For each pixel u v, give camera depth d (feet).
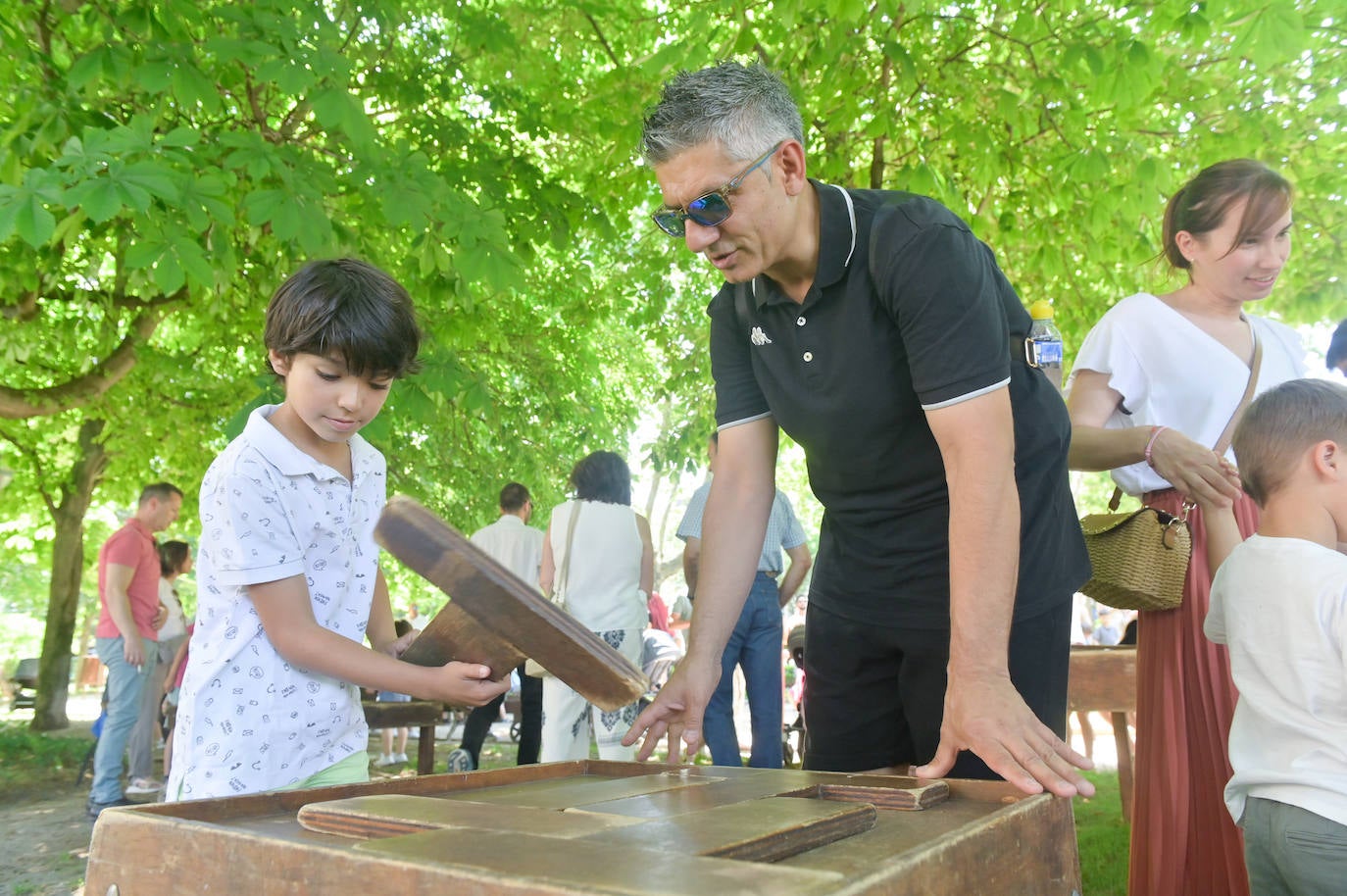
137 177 12.40
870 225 6.50
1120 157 20.03
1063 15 18.20
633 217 30.42
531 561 20.94
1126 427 8.34
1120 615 44.32
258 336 27.50
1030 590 6.73
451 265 16.80
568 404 37.04
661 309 29.40
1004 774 4.80
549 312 37.19
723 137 6.16
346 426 6.64
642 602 17.80
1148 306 8.77
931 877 3.26
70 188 12.22
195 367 30.58
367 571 7.23
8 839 19.43
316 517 6.74
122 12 14.90
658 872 2.78
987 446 5.86
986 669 5.34
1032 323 7.14
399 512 3.91
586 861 2.93
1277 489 7.17
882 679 7.56
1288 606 6.69
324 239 13.79
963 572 5.63
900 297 6.15
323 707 6.72
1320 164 22.07
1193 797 8.07
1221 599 7.38
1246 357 8.69
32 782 26.61
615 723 17.24
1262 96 21.06
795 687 27.12
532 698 20.67
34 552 53.26
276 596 6.40
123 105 17.13
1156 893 8.13
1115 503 9.13
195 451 36.37
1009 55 20.12
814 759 7.93
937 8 18.62
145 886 3.68
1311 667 6.53
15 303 23.20
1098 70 17.30
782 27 18.44
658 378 48.67
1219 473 7.81
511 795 4.66
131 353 27.48
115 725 21.30
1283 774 6.47
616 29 22.22
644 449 33.71
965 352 5.95
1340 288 23.04
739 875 2.76
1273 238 8.34
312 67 13.94
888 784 4.95
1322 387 7.20
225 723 6.40
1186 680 8.18
